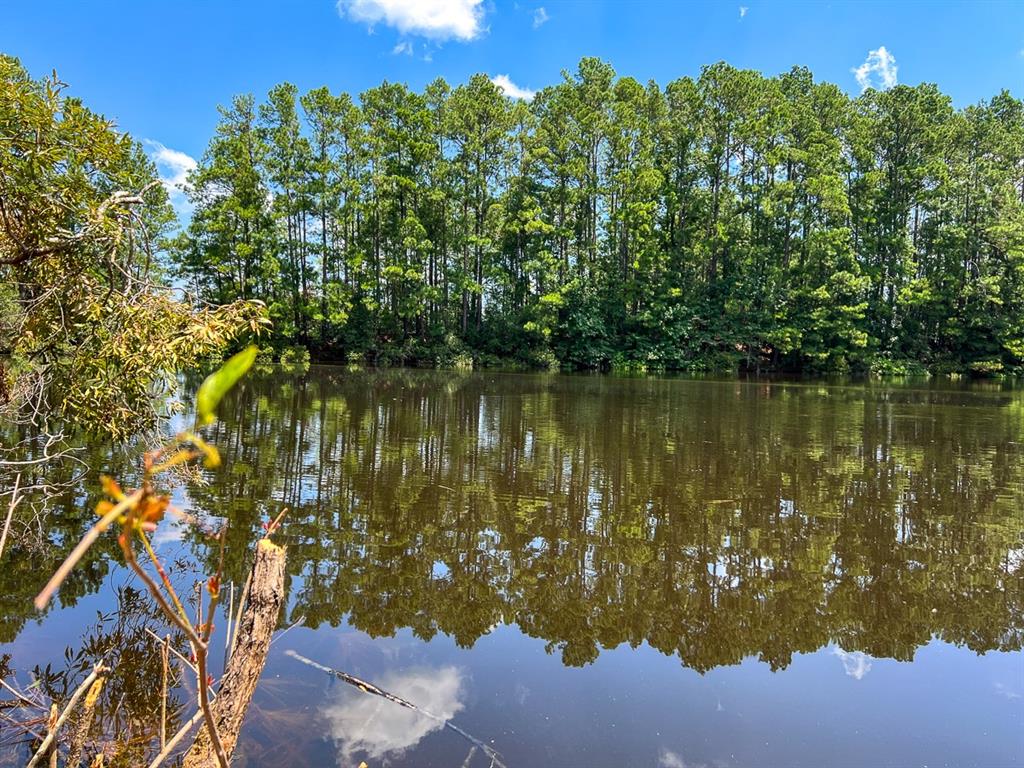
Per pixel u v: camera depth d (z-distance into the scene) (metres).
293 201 28.19
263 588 2.55
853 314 29.20
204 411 0.81
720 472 7.71
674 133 31.42
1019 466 8.21
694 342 30.41
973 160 32.91
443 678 3.31
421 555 4.93
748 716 3.09
